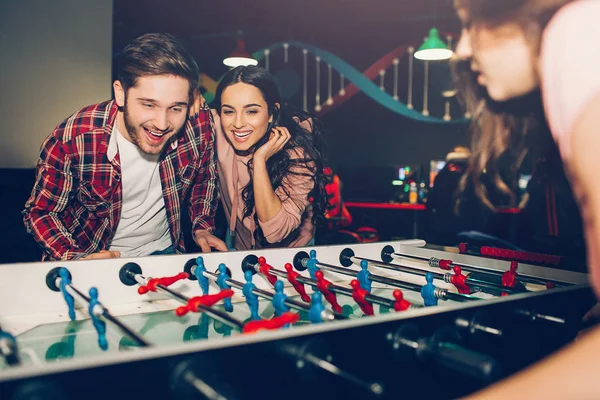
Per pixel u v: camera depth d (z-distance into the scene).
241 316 1.29
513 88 0.86
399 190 6.90
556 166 1.45
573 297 1.16
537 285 1.60
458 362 0.87
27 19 2.97
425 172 6.90
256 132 2.88
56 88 3.09
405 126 7.37
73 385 0.64
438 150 7.13
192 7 6.38
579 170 0.61
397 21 7.03
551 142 1.41
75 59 3.13
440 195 5.00
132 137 2.41
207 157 2.68
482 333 0.99
